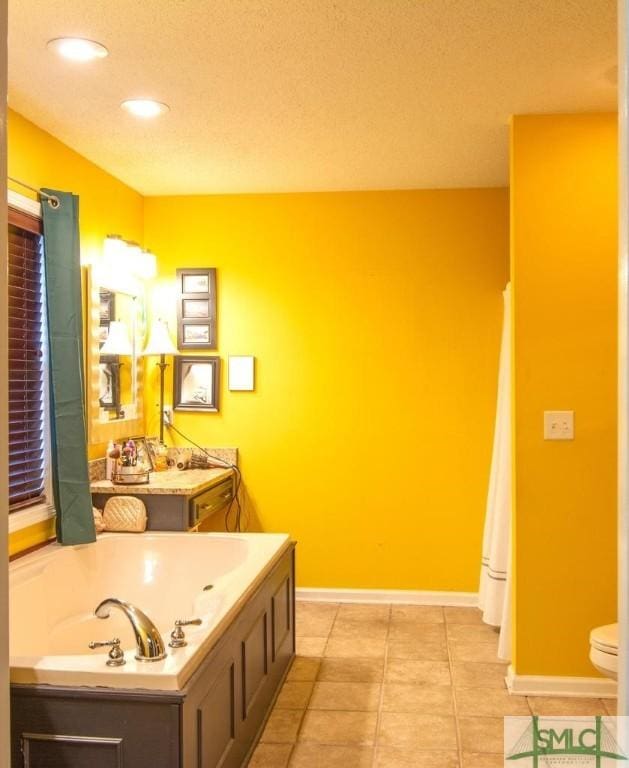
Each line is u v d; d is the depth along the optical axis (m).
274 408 4.88
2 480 1.19
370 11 2.46
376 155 4.05
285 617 3.62
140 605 3.79
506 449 4.12
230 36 2.64
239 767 2.67
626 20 0.73
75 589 3.60
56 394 3.57
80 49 2.75
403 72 2.95
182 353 4.94
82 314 4.00
